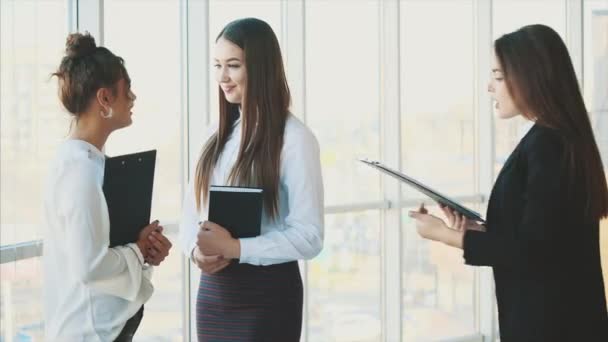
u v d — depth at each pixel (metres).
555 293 2.46
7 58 3.16
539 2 5.97
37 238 3.28
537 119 2.49
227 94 2.82
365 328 5.26
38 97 3.31
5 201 3.14
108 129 2.44
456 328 5.73
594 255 2.52
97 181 2.33
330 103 5.04
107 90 2.40
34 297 3.25
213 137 2.95
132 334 2.53
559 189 2.40
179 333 4.28
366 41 5.17
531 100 2.48
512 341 2.53
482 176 5.74
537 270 2.47
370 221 5.26
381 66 5.24
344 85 5.09
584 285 2.48
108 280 2.35
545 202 2.40
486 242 2.47
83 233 2.27
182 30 4.21
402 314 5.39
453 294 5.70
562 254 2.44
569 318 2.46
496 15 5.79
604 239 5.86
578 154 2.42
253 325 2.76
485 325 5.79
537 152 2.44
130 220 2.43
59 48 3.43
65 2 3.48
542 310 2.46
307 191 2.74
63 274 2.36
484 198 5.73
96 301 2.37
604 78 6.17
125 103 2.46
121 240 2.42
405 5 5.38
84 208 2.26
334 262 5.11
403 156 5.43
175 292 4.25
